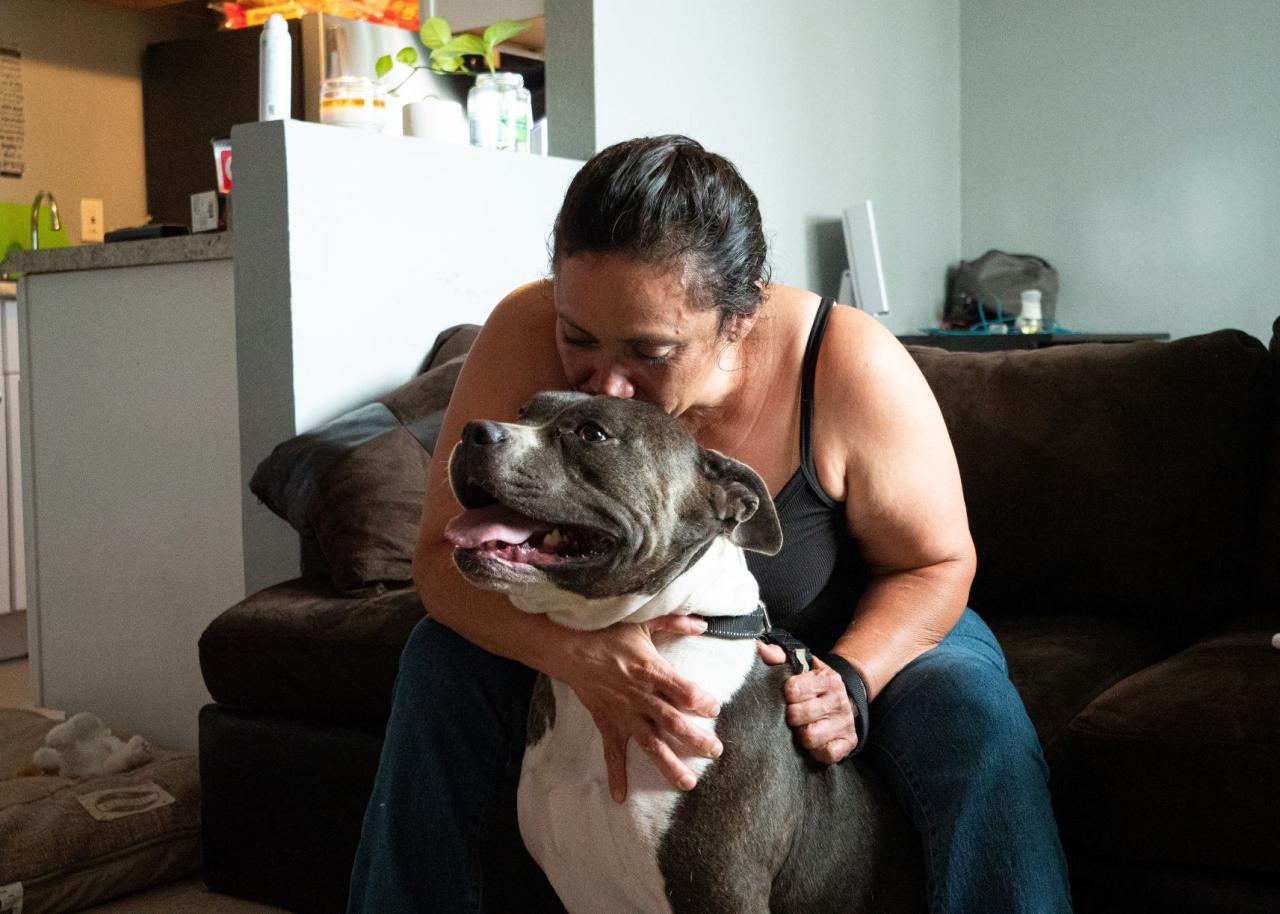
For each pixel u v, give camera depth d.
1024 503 2.39
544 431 1.41
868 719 1.59
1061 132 5.58
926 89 5.44
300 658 2.28
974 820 1.49
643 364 1.47
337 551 2.40
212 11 5.19
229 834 2.39
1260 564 2.27
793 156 4.47
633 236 1.38
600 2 3.52
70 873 2.33
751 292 1.49
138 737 2.76
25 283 3.25
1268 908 1.57
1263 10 5.13
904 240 5.30
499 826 1.98
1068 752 1.69
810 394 1.66
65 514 3.22
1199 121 5.30
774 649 1.53
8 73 4.87
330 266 2.78
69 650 3.25
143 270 3.02
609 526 1.39
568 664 1.48
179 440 3.00
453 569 1.66
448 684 1.66
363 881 1.68
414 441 2.58
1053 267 5.64
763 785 1.44
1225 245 5.29
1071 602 2.38
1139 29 5.38
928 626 1.65
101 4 5.14
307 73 3.63
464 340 2.94
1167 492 2.31
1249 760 1.58
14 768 2.75
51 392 3.22
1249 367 2.33
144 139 5.32
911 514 1.67
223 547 2.95
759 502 1.48
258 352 2.75
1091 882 1.69
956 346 4.80
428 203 3.01
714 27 4.00
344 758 2.23
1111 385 2.39
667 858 1.41
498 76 3.39
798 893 1.50
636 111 3.68
